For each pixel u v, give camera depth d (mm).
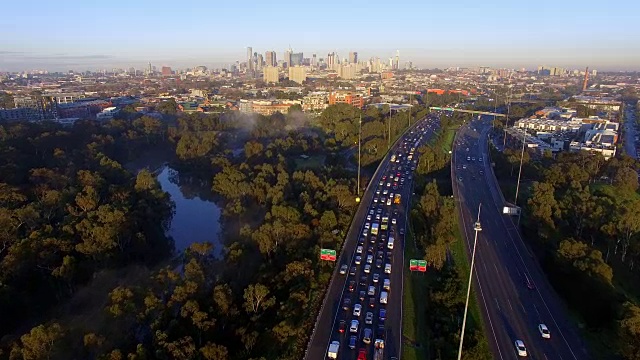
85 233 181375
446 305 131000
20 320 150625
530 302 138250
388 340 119125
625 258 172625
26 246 164375
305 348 115375
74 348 118500
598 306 126188
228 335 126812
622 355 109688
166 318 124938
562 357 113812
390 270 155375
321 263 155500
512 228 195250
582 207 192500
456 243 178625
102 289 163250
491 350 115812
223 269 163750
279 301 137000
